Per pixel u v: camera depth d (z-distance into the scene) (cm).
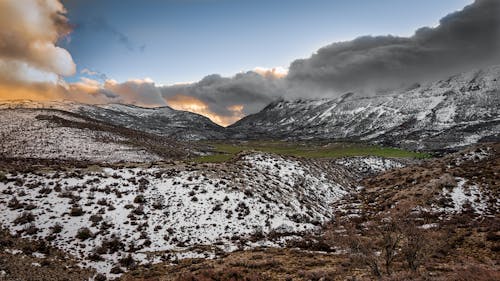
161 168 5025
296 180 5722
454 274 2000
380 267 2383
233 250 3247
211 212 3969
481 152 6197
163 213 3853
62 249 2980
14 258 2603
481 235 2959
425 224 3750
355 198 5803
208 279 2250
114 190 4153
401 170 7019
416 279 1905
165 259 2973
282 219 4084
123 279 2491
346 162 9281
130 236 3362
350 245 2545
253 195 4438
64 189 3984
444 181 4981
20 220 3284
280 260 2789
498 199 4325
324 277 2186
